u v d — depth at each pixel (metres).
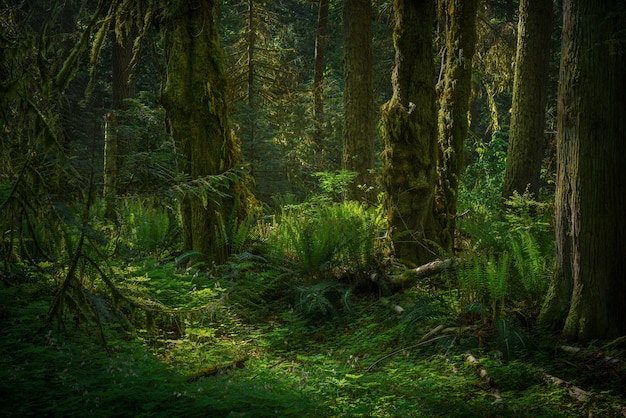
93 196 5.86
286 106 20.73
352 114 15.70
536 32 13.17
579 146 6.56
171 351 6.30
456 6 10.86
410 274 8.90
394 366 6.38
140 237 9.70
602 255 6.47
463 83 10.76
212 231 9.54
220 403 4.78
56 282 6.87
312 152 19.44
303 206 12.87
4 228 5.75
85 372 5.16
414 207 9.80
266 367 6.11
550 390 5.60
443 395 5.48
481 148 15.59
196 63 9.52
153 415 4.49
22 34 6.18
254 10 21.20
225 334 7.43
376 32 23.41
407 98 9.85
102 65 19.28
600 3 6.38
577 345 6.45
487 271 7.23
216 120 9.62
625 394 5.42
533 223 9.96
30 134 5.75
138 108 10.28
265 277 9.00
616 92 6.41
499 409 5.14
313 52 29.55
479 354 6.54
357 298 8.94
